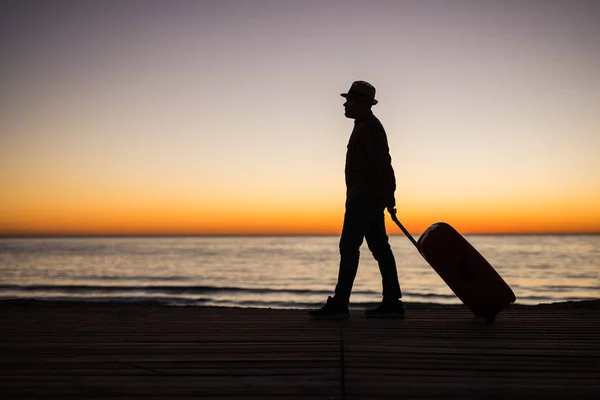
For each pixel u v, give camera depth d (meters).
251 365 2.77
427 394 2.27
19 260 71.94
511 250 96.19
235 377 2.54
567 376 2.56
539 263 60.31
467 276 4.11
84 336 3.60
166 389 2.34
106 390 2.33
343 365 2.76
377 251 4.57
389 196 4.42
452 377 2.53
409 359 2.89
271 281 40.47
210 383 2.43
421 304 14.62
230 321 4.29
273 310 5.04
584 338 3.53
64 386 2.39
